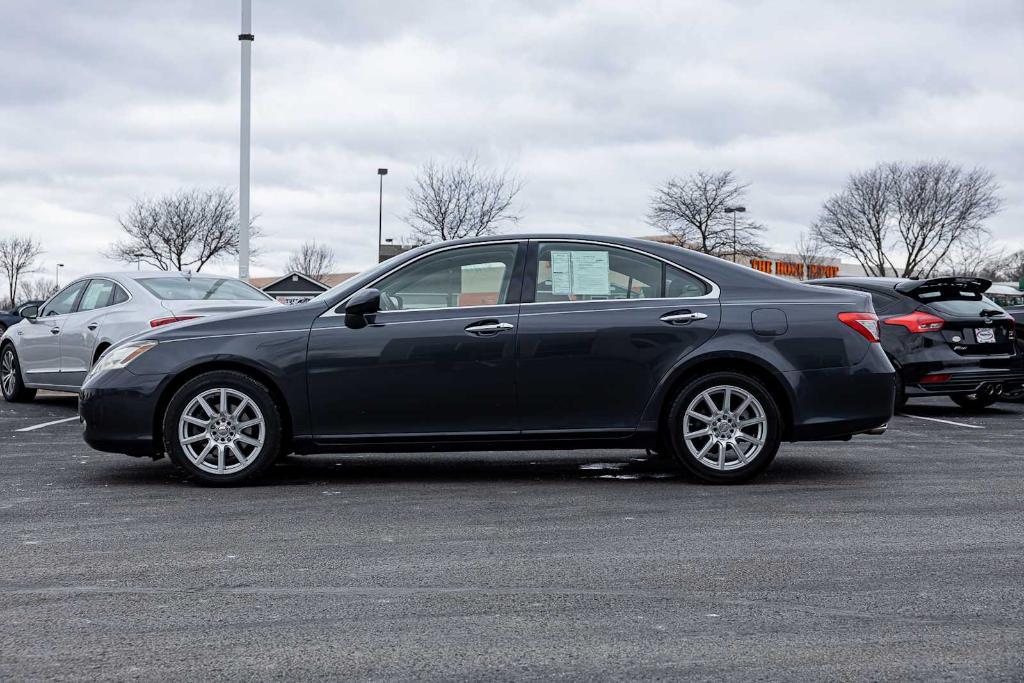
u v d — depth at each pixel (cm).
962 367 1146
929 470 752
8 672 334
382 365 674
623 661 343
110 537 529
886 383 687
